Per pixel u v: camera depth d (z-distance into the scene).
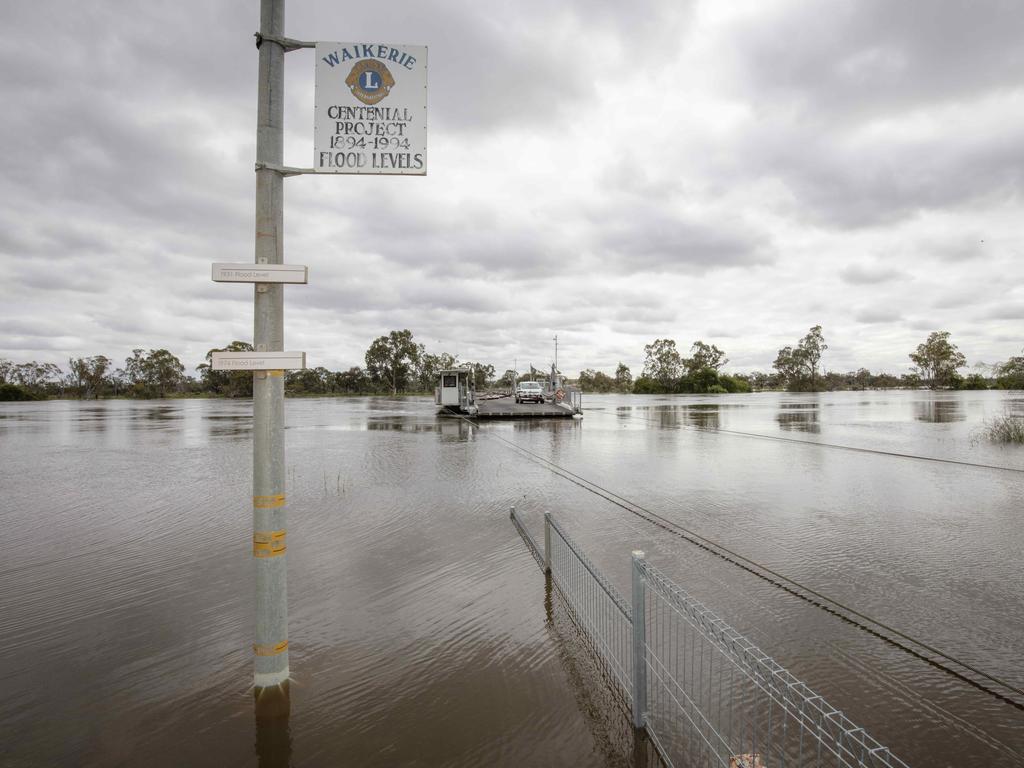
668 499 9.02
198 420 29.73
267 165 3.50
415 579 5.47
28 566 6.02
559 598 4.97
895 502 8.65
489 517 7.91
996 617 4.48
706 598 4.91
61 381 79.31
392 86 3.76
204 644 4.23
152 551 6.55
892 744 2.94
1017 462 12.59
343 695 3.48
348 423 26.02
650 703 3.31
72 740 3.08
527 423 25.48
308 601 4.95
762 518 7.73
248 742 3.05
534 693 3.47
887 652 3.92
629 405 43.91
